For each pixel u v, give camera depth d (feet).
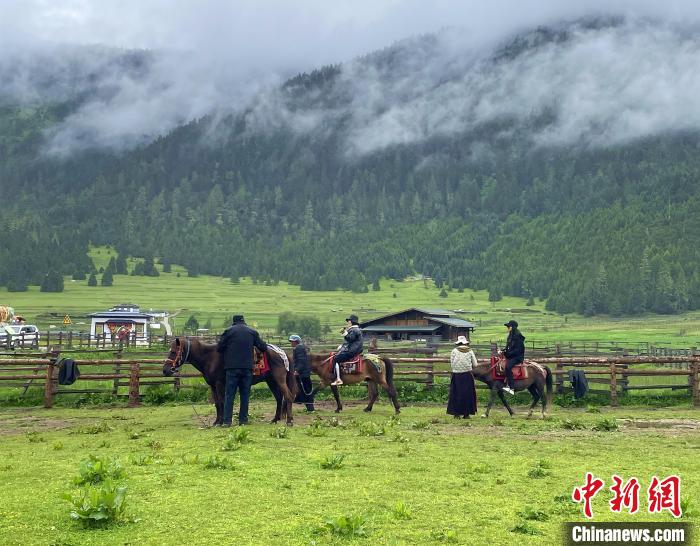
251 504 26.86
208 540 22.66
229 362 50.39
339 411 62.18
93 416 58.90
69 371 65.57
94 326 272.31
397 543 22.56
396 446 40.98
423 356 103.86
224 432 46.32
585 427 50.90
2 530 23.27
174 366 51.11
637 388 70.44
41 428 51.29
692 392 69.72
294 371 58.80
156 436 44.68
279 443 41.63
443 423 53.78
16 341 148.87
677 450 40.01
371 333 328.29
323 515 25.58
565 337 439.22
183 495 27.99
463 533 23.72
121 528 23.73
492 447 40.88
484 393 72.74
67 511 25.36
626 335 453.99
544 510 26.61
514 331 59.11
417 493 28.96
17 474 31.76
